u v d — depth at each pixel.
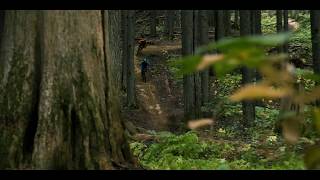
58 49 6.88
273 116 23.09
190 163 9.82
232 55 1.51
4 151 6.77
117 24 25.52
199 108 25.56
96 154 6.89
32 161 6.66
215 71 1.62
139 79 38.81
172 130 28.80
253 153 11.36
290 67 1.60
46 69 6.87
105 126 7.11
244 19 22.61
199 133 19.61
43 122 6.77
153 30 56.25
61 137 6.76
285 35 1.44
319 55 17.64
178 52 46.97
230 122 24.41
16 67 7.03
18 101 6.94
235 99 1.55
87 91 6.98
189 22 24.94
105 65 7.34
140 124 29.61
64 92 6.88
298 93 1.63
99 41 7.22
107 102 7.25
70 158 6.76
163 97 35.47
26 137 6.86
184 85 25.56
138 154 12.80
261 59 1.54
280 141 14.05
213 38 46.41
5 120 6.91
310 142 9.90
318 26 17.56
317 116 1.87
